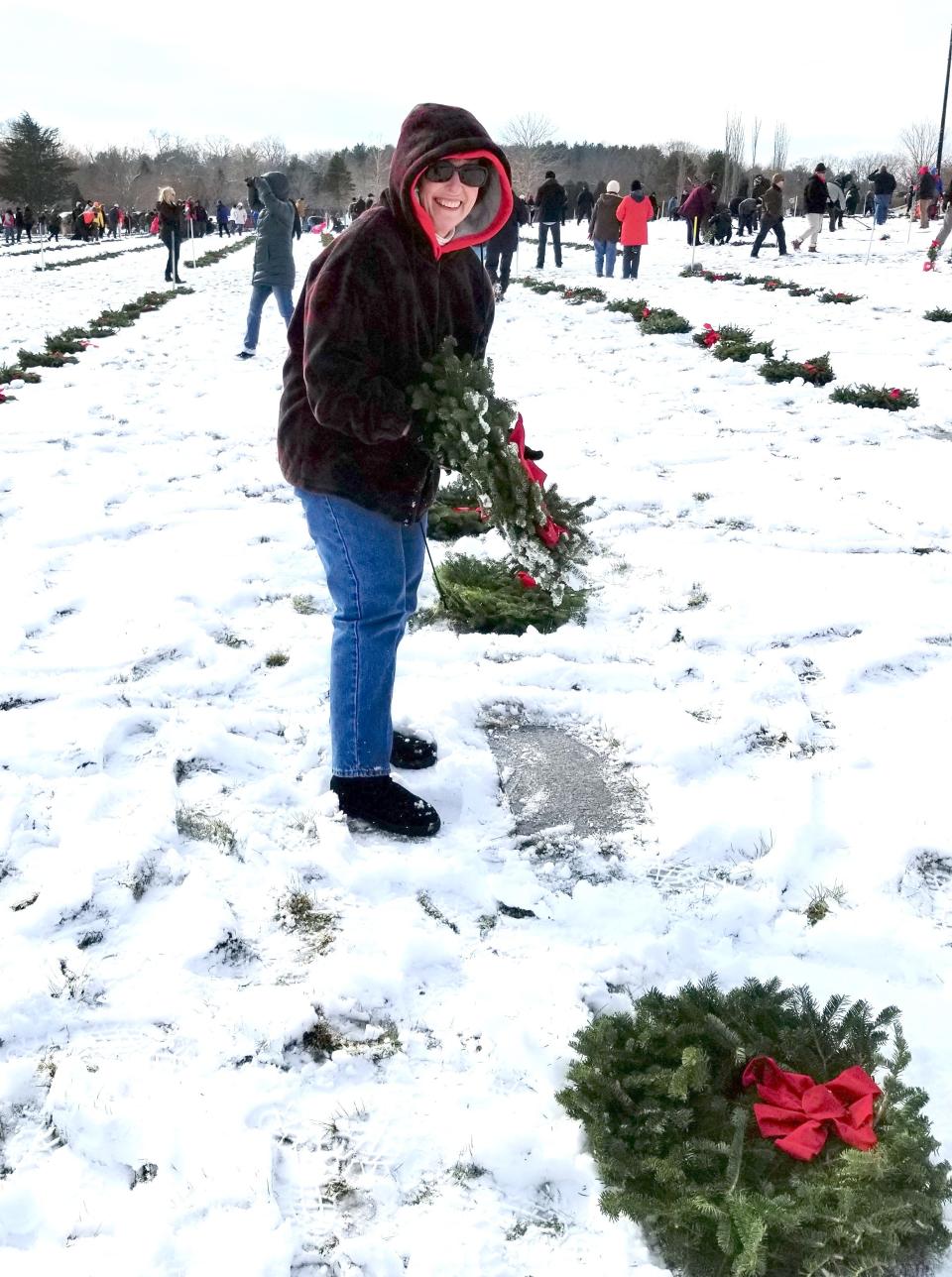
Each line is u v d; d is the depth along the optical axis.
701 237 28.11
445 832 3.07
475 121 2.49
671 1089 1.98
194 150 129.25
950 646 4.18
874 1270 1.76
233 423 7.92
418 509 2.83
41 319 14.97
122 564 4.96
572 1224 1.91
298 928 2.62
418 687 3.79
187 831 2.97
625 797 3.29
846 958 2.60
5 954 2.46
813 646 4.23
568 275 20.31
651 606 4.56
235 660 4.00
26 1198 1.89
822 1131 1.95
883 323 12.48
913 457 6.80
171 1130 2.02
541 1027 2.32
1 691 3.66
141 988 2.39
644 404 8.58
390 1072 2.22
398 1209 1.92
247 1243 1.79
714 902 2.77
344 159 107.12
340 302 2.49
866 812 3.17
